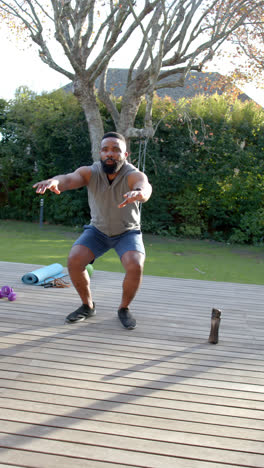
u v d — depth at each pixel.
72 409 1.80
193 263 7.20
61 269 4.41
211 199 10.52
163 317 3.19
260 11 8.32
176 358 2.41
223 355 2.50
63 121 10.68
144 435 1.64
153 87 7.74
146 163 10.34
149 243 9.42
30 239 8.74
